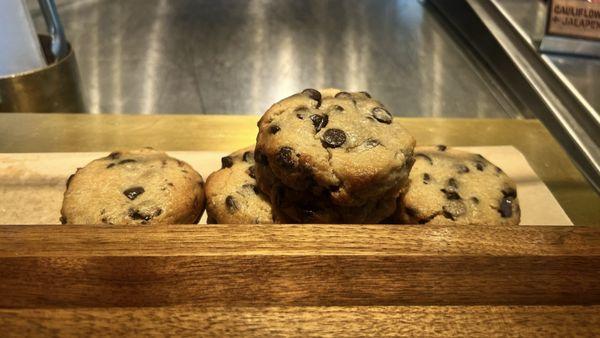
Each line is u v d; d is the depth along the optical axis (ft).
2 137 1.31
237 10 1.90
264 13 1.90
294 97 1.07
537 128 1.44
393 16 1.94
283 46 1.76
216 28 1.81
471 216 1.08
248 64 1.68
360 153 0.97
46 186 1.18
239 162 1.19
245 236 0.71
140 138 1.34
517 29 1.60
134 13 1.85
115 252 0.68
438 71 1.70
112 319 0.63
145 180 1.13
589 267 0.71
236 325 0.64
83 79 1.58
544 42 1.49
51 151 1.29
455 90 1.64
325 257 0.69
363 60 1.73
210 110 1.52
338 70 1.68
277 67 1.68
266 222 1.06
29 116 1.37
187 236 0.71
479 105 1.59
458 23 1.86
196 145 1.33
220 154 1.29
